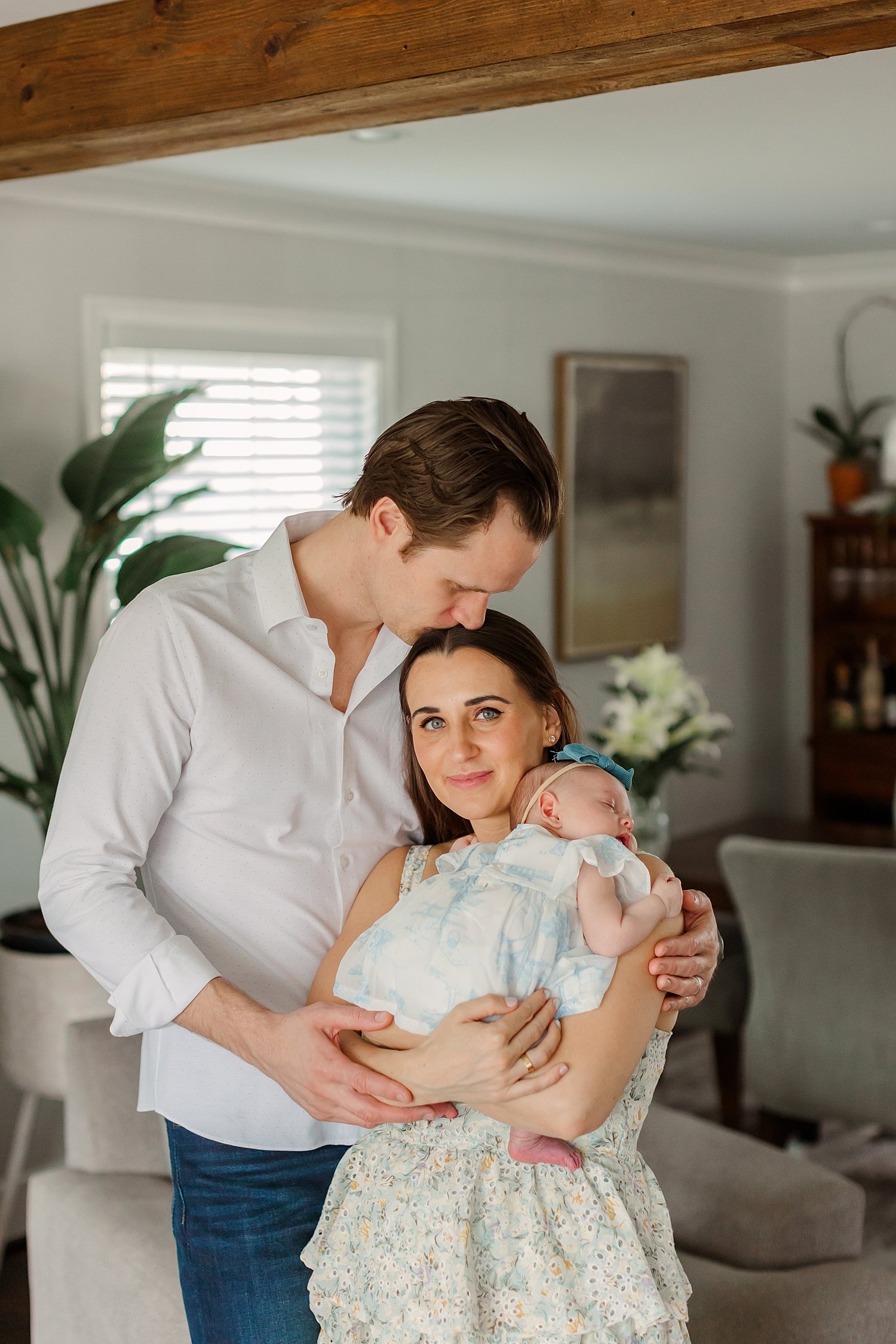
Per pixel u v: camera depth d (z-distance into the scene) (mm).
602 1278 1496
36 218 3590
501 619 1698
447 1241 1500
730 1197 2357
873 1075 3344
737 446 6145
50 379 3652
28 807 3504
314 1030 1524
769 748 6504
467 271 4840
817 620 5957
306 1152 1774
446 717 1671
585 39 1642
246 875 1718
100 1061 2508
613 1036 1452
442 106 1958
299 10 1895
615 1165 1558
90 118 2186
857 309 6141
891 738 5781
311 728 1734
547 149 3541
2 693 3561
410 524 1537
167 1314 2057
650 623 5680
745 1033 3586
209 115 2037
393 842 1830
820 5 1480
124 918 1568
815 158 3713
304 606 1709
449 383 4820
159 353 3924
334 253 4391
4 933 3279
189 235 3967
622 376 5438
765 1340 2025
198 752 1670
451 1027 1436
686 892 1667
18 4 2154
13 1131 3672
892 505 5441
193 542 3061
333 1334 1619
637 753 4035
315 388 4430
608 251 5320
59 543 3691
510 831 1697
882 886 3236
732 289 6016
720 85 2904
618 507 5469
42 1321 2410
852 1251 2369
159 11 2066
